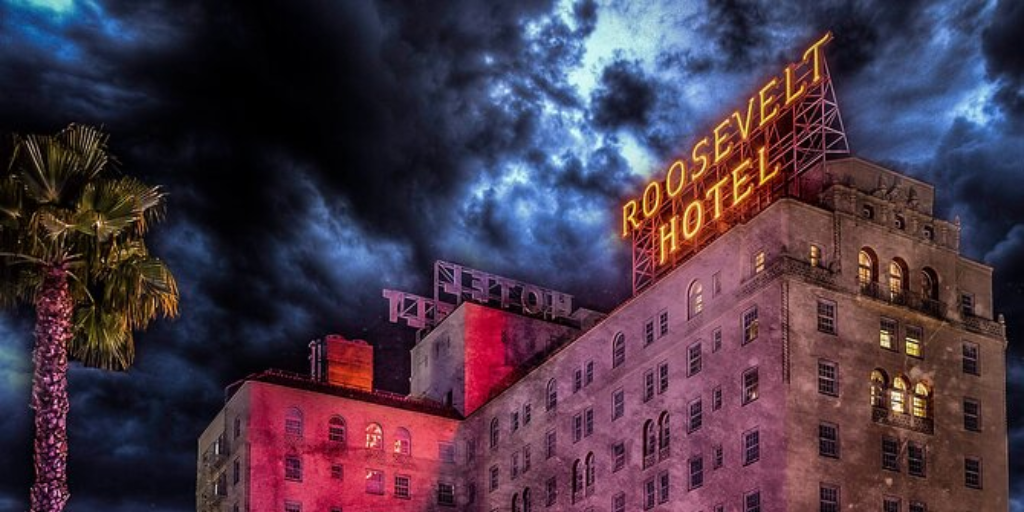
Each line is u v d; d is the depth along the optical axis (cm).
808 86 8356
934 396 8038
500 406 10938
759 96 8825
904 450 7794
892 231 8225
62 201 3866
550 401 10144
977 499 8025
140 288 4028
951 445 8025
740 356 7888
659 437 8600
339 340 11850
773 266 7731
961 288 8494
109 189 3869
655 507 8481
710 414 8075
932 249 8381
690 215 8975
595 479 9288
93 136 3944
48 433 3669
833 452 7488
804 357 7569
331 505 10688
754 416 7644
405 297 13000
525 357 11950
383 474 10981
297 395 10856
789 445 7325
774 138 9244
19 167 3800
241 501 10444
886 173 8388
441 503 11106
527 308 12438
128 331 4072
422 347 12600
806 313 7662
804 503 7275
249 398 10662
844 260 7938
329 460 10800
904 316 8094
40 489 3628
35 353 3725
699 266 8512
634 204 9744
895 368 7931
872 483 7581
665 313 8806
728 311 8081
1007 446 8275
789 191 8431
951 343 8262
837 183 8062
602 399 9388
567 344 10050
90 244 3916
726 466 7819
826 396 7575
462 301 12319
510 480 10519
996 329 8525
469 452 11312
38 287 3909
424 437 11250
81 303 4031
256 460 10519
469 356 11712
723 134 9075
